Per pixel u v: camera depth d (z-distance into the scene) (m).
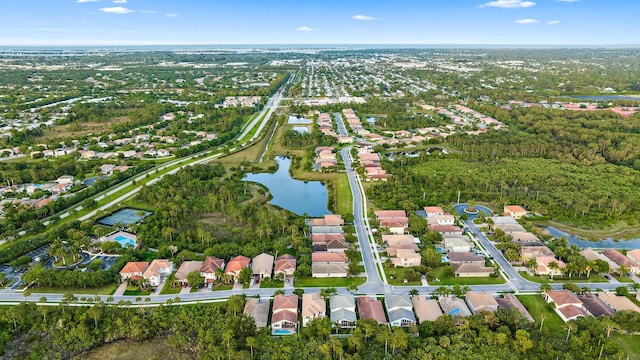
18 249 193.75
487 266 189.12
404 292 171.38
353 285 171.25
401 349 137.38
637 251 194.25
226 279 174.62
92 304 160.50
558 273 181.38
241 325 147.75
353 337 137.50
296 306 156.38
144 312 156.88
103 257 194.25
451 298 163.00
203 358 135.50
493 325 146.12
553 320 153.75
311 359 133.50
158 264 180.88
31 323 150.62
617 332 146.38
